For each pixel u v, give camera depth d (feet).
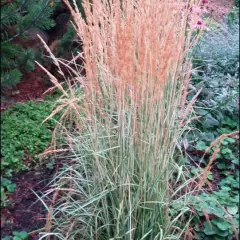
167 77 7.22
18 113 13.94
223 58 13.94
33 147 12.49
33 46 15.83
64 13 17.11
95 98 7.40
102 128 7.56
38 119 13.47
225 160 11.63
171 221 7.99
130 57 6.59
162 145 7.52
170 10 7.16
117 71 6.81
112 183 7.37
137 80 6.75
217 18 12.55
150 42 6.70
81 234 8.12
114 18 7.22
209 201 9.62
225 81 13.44
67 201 8.48
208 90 12.84
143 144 7.26
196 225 9.22
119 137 7.26
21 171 11.96
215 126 12.84
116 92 7.23
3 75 12.96
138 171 7.50
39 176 11.71
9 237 9.78
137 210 7.58
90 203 7.89
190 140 11.64
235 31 14.37
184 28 7.40
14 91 15.49
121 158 7.31
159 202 7.29
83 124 8.08
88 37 7.20
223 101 12.87
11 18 12.92
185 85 7.66
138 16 7.07
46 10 12.78
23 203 10.85
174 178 9.14
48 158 12.17
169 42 6.71
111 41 7.36
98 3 7.32
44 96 15.21
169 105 7.38
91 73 7.14
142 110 7.09
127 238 7.52
